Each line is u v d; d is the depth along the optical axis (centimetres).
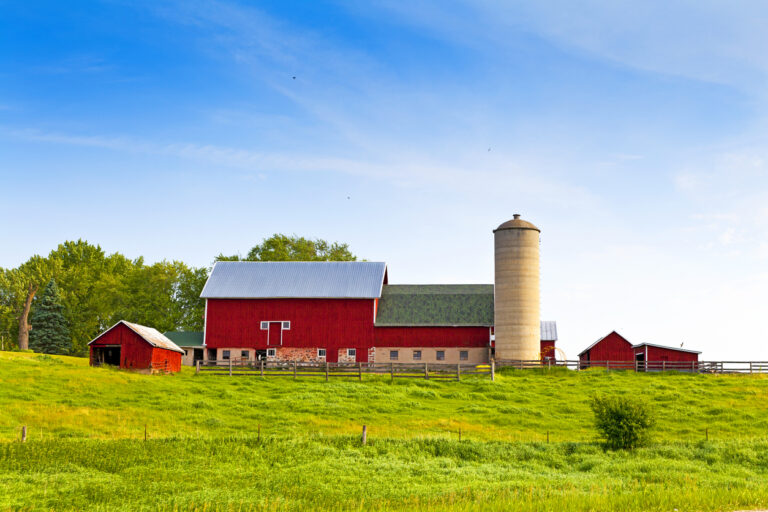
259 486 2661
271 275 7469
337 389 5134
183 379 5512
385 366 5866
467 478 2872
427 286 7744
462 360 6956
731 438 3809
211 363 6506
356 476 2862
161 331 9075
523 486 2667
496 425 4197
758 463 3206
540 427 4156
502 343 6706
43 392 4619
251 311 7156
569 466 3200
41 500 2353
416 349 6994
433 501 2417
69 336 9225
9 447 3116
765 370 6319
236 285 7306
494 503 2306
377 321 7075
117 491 2500
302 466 3000
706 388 5453
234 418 4200
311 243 10025
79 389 4759
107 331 5831
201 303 9356
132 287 9450
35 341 8856
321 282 7300
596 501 2306
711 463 3238
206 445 3309
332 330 7056
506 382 5697
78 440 3384
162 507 2302
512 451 3416
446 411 4572
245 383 5416
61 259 11112
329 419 4234
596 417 3606
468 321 7025
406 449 3372
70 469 2817
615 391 5312
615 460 3231
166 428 3881
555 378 5972
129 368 5766
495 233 6912
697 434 4000
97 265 10950
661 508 2244
